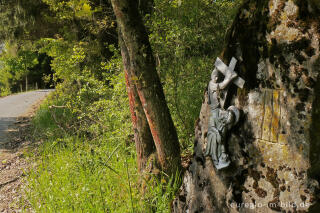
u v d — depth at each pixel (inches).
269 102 83.3
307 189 75.7
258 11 84.7
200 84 204.8
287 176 79.4
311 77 74.4
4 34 426.9
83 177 170.1
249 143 88.0
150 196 135.6
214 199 97.3
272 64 81.9
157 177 142.5
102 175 166.4
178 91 205.5
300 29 75.9
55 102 476.7
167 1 213.6
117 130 203.9
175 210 112.3
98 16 296.2
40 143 290.0
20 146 310.8
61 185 171.9
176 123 199.9
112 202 139.2
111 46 252.5
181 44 205.2
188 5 211.2
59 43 351.3
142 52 133.0
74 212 139.9
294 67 77.1
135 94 144.5
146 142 148.6
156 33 201.9
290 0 77.6
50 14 393.7
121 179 155.3
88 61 336.2
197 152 104.0
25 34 429.1
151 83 135.6
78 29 351.6
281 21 79.3
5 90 1256.8
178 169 142.8
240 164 90.5
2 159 275.4
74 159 193.8
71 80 303.7
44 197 165.5
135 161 177.8
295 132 77.5
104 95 257.8
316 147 75.2
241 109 90.0
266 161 84.0
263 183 84.7
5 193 199.5
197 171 103.7
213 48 225.8
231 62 90.0
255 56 86.0
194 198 104.3
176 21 207.5
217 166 93.3
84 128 245.3
